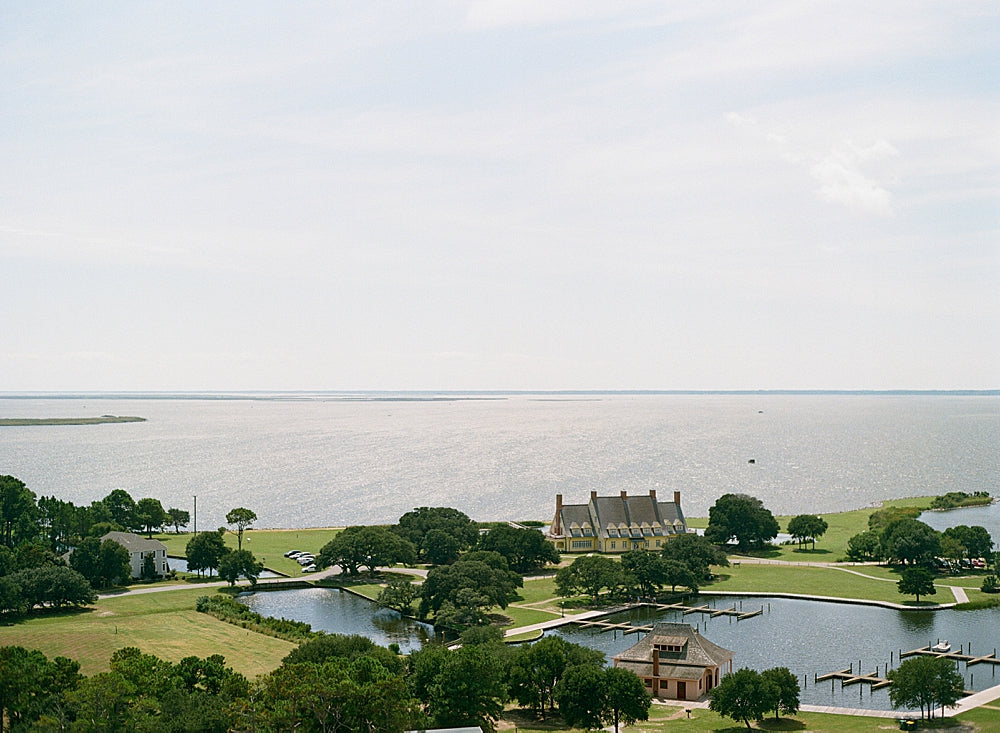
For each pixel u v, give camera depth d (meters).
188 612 173.25
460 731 98.88
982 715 117.62
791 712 119.88
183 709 91.81
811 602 193.62
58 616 169.25
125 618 166.75
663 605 191.12
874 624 173.00
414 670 117.06
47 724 91.06
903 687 118.06
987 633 165.38
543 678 122.31
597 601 191.00
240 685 99.25
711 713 124.69
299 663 99.69
